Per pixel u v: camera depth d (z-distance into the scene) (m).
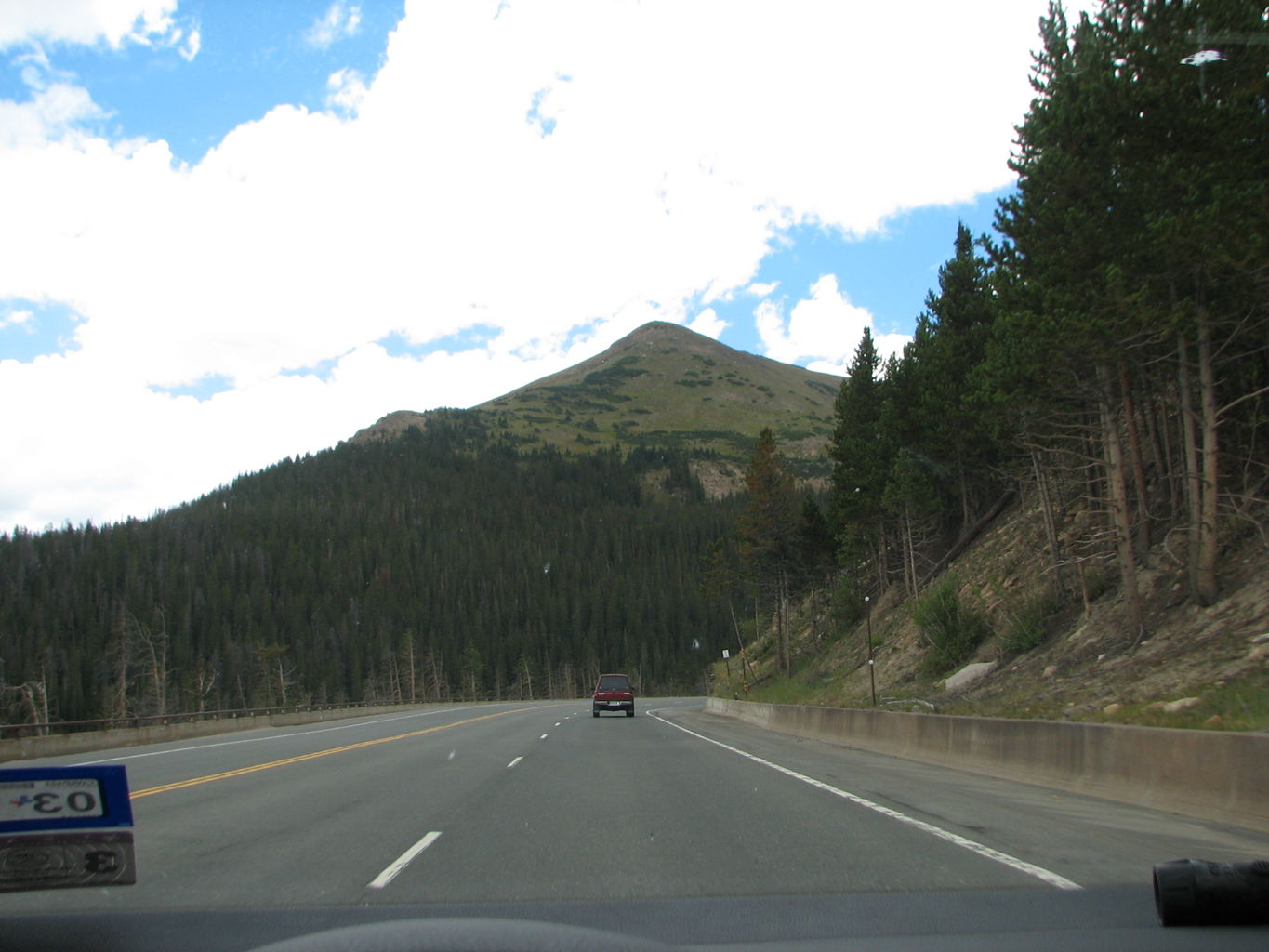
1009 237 24.27
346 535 164.62
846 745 23.55
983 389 25.20
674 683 133.25
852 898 6.98
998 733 15.53
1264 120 18.80
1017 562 33.84
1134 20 20.92
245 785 14.80
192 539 142.00
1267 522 21.53
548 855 8.77
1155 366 23.27
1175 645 20.09
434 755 20.36
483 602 143.62
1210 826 10.03
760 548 64.06
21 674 83.75
